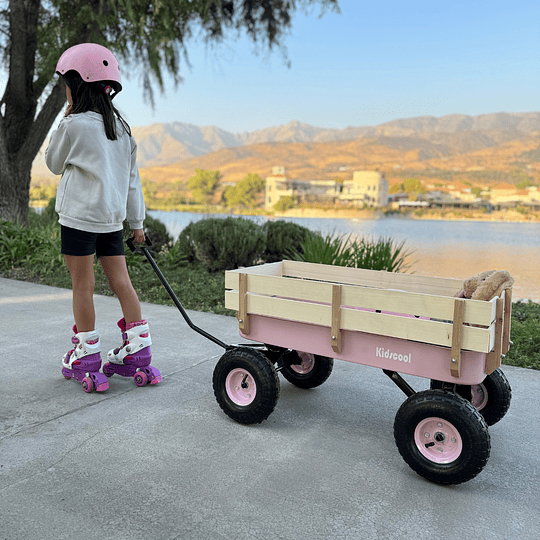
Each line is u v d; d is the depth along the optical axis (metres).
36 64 9.91
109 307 5.26
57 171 2.87
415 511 1.86
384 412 2.81
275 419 2.68
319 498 1.92
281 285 2.48
